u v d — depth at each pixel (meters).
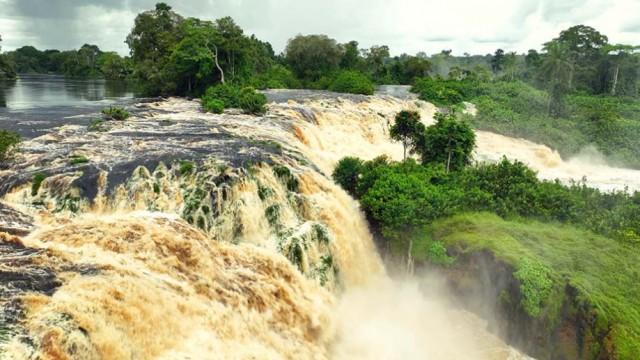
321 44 90.88
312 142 36.75
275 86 72.75
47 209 19.20
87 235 16.27
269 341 16.42
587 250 20.88
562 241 21.58
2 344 10.02
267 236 21.67
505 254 20.12
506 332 19.86
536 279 18.88
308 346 17.77
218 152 25.23
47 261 14.00
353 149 40.28
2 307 11.24
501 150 48.91
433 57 148.00
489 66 168.62
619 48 87.81
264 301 17.58
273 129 34.12
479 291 20.84
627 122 60.88
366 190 26.66
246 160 23.66
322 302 20.19
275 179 23.67
